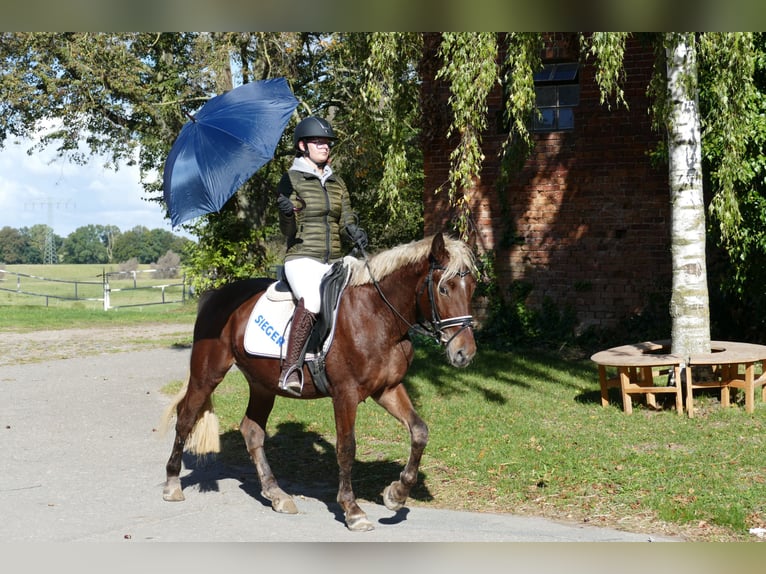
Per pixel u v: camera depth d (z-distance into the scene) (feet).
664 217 48.37
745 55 28.84
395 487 18.99
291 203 19.30
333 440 29.14
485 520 19.81
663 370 37.29
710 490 20.98
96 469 25.45
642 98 48.34
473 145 29.32
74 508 20.94
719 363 29.17
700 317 31.32
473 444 27.02
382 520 19.89
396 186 33.63
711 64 29.78
